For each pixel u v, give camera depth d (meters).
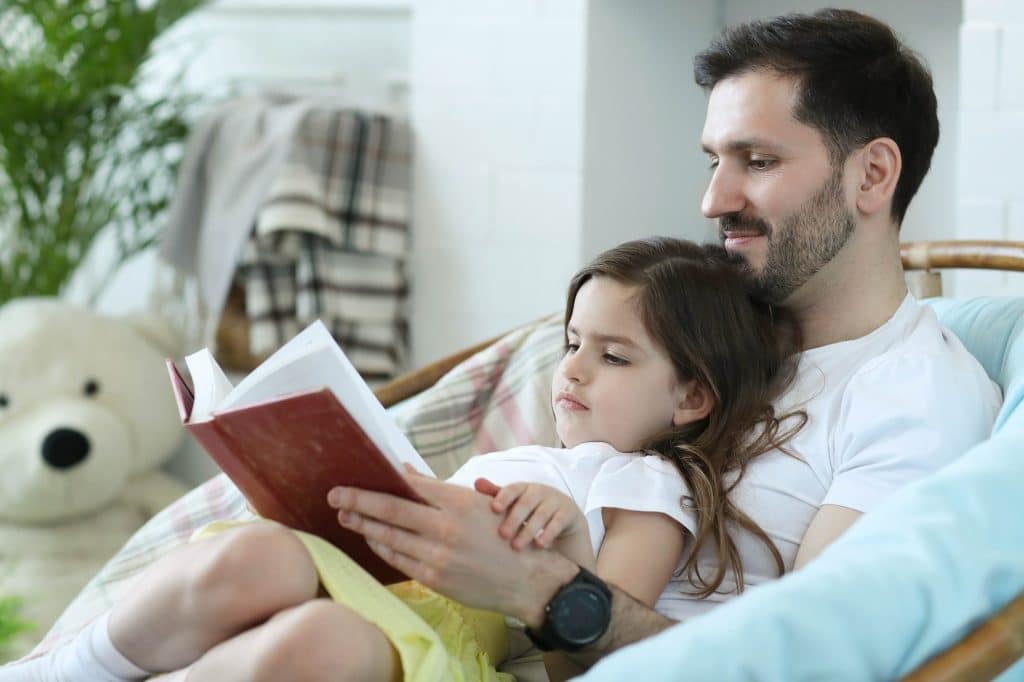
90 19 3.21
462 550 1.15
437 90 3.29
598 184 3.22
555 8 3.15
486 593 1.17
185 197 3.34
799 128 1.42
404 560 1.17
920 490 1.09
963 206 2.40
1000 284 2.36
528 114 3.20
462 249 3.29
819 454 1.40
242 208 3.19
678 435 1.46
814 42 1.42
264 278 3.24
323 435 1.08
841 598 0.96
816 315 1.51
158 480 3.33
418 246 3.34
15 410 3.08
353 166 3.21
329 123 3.19
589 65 3.14
